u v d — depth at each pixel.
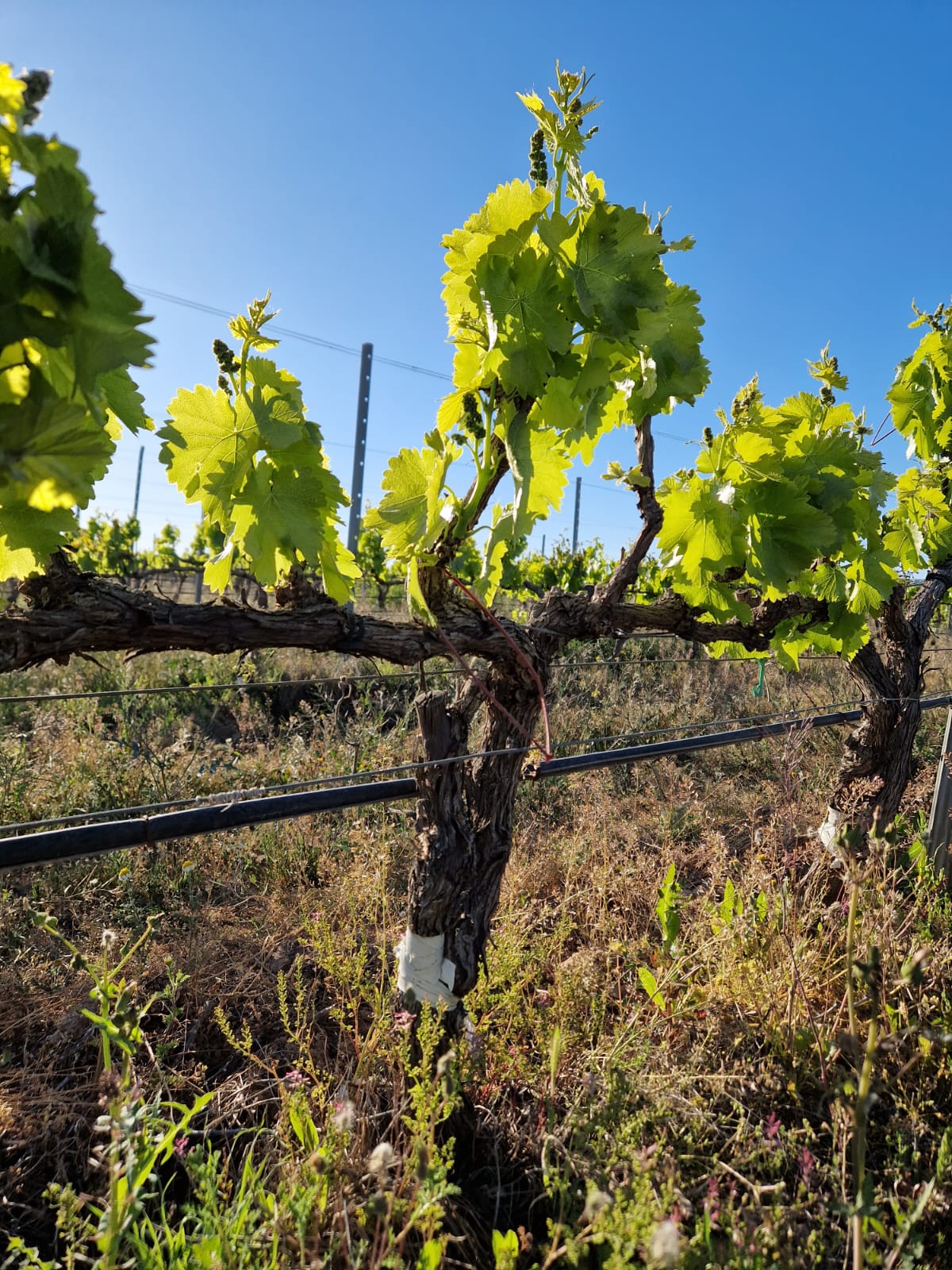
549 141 1.61
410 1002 2.03
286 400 1.61
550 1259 1.37
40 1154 2.12
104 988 1.67
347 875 3.26
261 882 3.65
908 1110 1.97
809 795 4.49
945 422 3.54
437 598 1.86
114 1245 1.31
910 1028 1.53
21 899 3.17
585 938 3.05
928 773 5.26
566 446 2.07
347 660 7.77
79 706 5.55
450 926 2.02
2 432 0.79
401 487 1.75
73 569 1.33
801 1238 1.61
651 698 6.93
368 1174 1.71
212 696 6.84
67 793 4.12
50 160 0.78
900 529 3.50
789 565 2.32
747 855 3.63
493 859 2.10
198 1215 1.65
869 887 2.63
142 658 7.86
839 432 2.66
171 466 1.50
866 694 3.49
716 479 2.30
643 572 8.57
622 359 1.93
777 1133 1.88
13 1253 1.67
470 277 1.54
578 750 5.40
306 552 1.64
